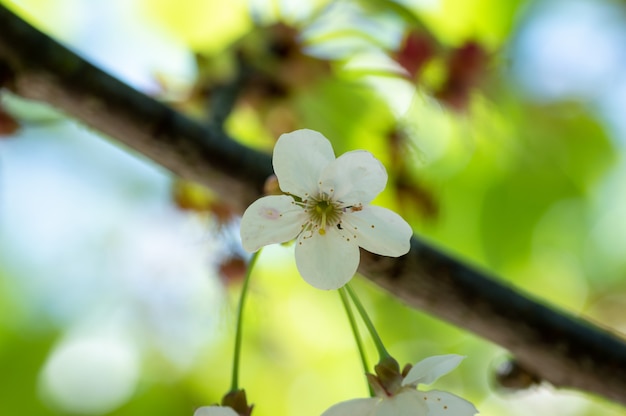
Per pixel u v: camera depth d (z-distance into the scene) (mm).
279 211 278
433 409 279
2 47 292
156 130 297
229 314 369
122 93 297
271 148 369
